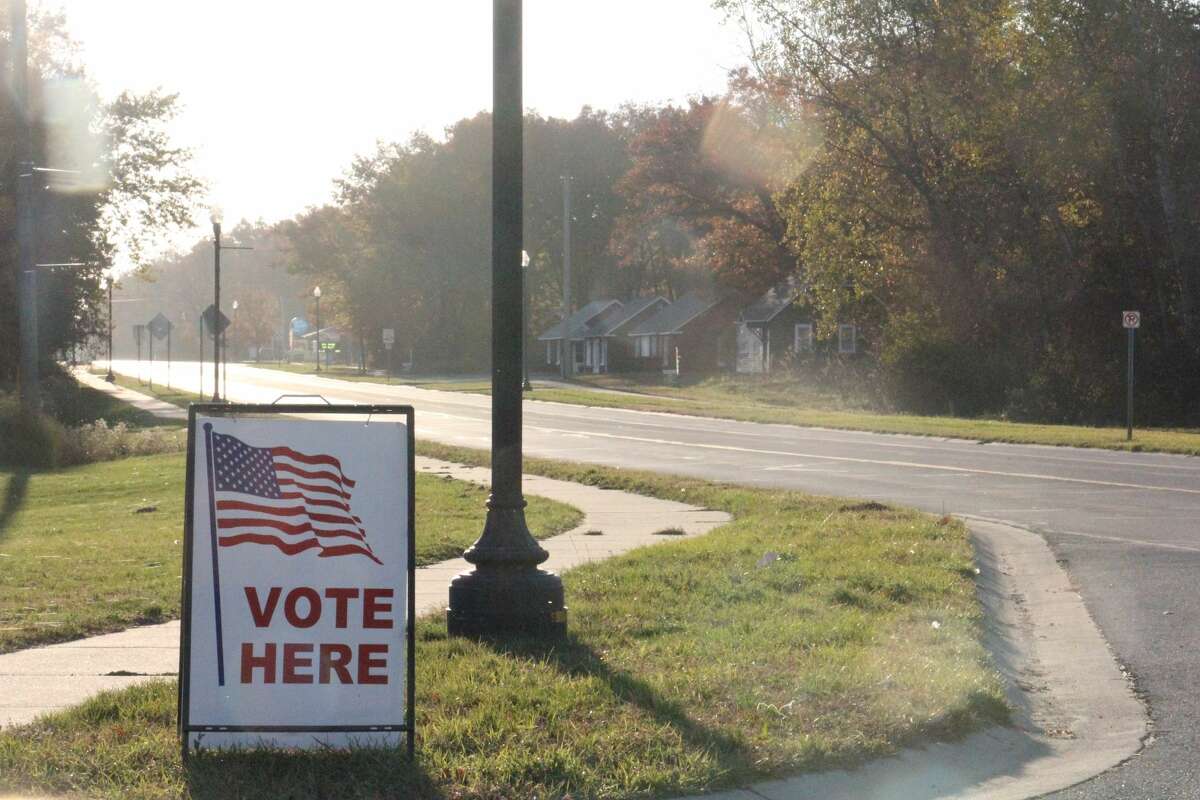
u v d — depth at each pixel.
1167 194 42.72
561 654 7.70
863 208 48.09
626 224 102.00
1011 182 46.91
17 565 12.33
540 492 20.62
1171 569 12.34
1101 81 42.84
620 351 93.44
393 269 102.12
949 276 47.75
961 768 6.25
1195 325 42.91
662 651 7.85
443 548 13.20
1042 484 20.81
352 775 5.54
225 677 5.69
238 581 5.71
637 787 5.55
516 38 8.29
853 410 50.62
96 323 53.78
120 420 42.91
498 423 8.34
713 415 42.97
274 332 165.25
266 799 5.30
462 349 101.50
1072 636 9.51
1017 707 7.37
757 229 73.06
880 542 12.85
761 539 13.24
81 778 5.53
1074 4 42.81
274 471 5.76
